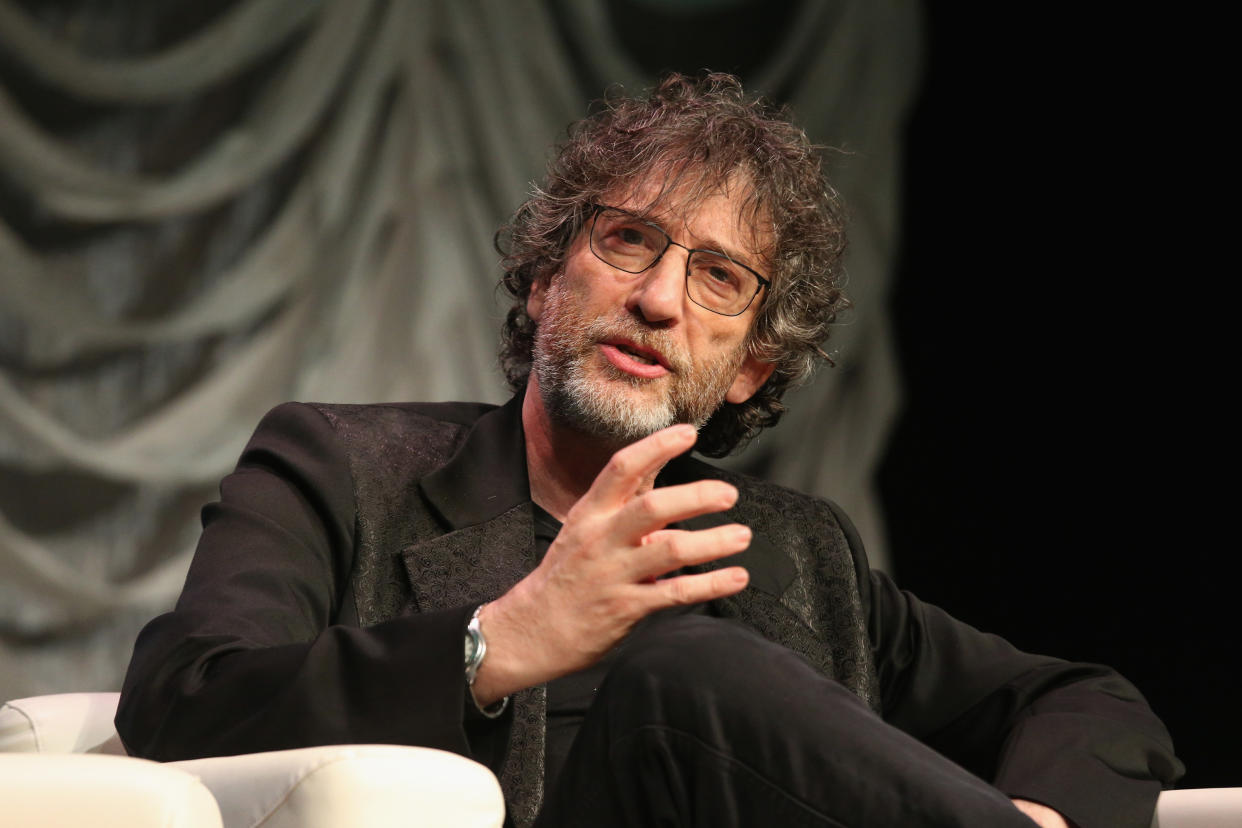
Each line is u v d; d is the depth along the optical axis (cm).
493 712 367
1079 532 1667
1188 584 1630
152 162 1357
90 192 1311
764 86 1584
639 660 341
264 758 323
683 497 345
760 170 542
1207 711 1600
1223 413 1638
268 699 362
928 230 1705
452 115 1486
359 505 487
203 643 394
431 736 353
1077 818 448
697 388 520
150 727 375
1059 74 1689
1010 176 1703
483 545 488
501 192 1488
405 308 1448
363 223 1441
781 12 1611
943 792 318
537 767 443
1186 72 1658
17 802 281
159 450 1331
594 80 1545
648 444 351
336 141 1434
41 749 428
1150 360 1667
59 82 1307
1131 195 1680
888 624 564
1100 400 1678
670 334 505
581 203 541
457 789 315
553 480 525
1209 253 1652
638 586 351
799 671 343
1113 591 1652
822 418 1590
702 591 349
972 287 1705
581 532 354
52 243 1309
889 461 1688
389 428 521
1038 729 489
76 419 1323
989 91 1698
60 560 1302
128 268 1344
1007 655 560
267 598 428
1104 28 1673
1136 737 487
